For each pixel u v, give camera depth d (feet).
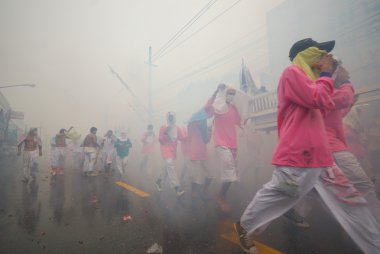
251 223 6.77
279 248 7.18
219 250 7.13
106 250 7.35
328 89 5.79
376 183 12.36
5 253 7.26
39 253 7.23
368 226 5.84
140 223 9.66
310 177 5.98
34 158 22.45
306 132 6.03
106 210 11.63
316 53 6.30
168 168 15.15
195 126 14.79
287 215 8.91
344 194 6.10
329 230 8.38
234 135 12.63
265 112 15.99
